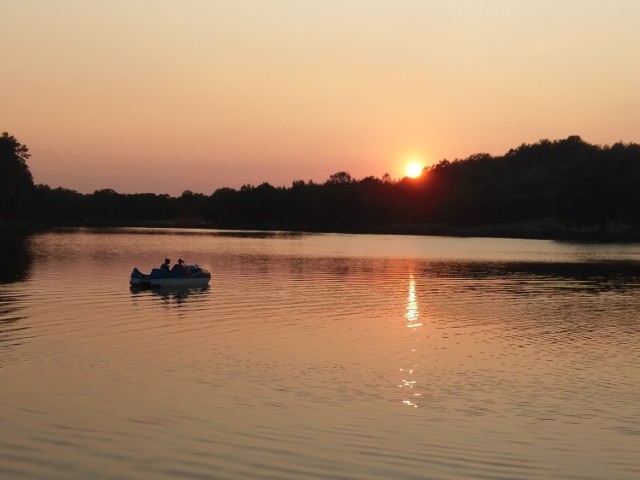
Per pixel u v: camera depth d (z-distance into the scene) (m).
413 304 33.38
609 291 39.72
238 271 50.53
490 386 18.00
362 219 175.25
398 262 62.12
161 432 13.99
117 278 42.88
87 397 16.42
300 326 26.72
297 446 13.31
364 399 16.66
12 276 43.88
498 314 30.39
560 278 47.72
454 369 19.81
